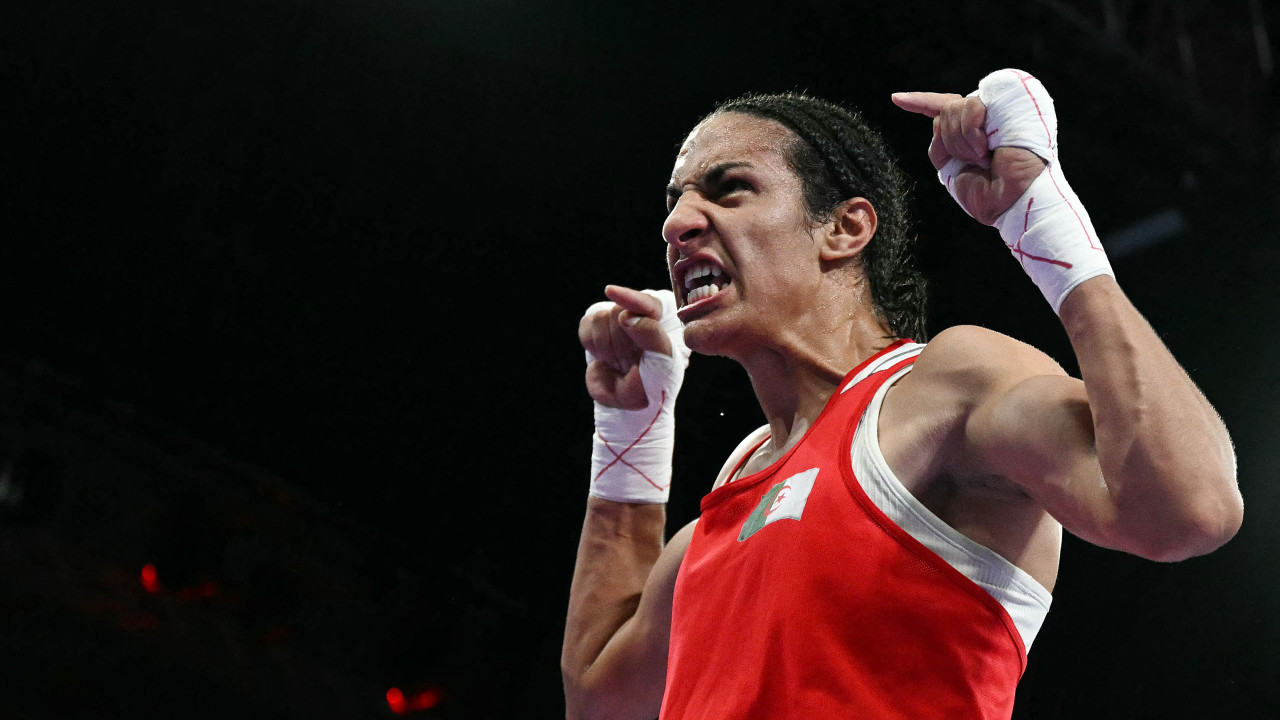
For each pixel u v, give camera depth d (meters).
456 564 6.53
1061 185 1.45
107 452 6.24
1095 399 1.28
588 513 2.24
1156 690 5.65
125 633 5.95
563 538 6.50
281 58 6.27
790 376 1.78
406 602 6.43
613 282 6.55
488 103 6.37
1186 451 1.22
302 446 6.58
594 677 2.06
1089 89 5.82
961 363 1.50
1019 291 6.03
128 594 6.05
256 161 6.42
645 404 2.19
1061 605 5.85
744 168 1.84
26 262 6.33
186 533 6.24
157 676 5.93
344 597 6.39
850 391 1.64
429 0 6.12
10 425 6.08
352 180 6.48
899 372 1.60
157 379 6.46
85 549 6.07
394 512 6.57
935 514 1.50
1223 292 6.21
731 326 1.77
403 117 6.41
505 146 6.45
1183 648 5.64
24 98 6.25
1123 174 6.16
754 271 1.77
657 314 2.15
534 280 6.61
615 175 6.43
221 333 6.52
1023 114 1.47
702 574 1.66
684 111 6.26
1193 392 1.28
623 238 6.50
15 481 6.02
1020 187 1.45
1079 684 5.75
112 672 5.86
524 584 6.49
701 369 5.88
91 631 5.89
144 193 6.41
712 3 5.84
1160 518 1.21
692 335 1.79
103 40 6.20
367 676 6.27
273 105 6.35
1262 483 5.84
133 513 6.21
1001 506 1.49
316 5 6.16
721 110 1.97
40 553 5.95
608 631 2.11
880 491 1.46
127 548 6.15
